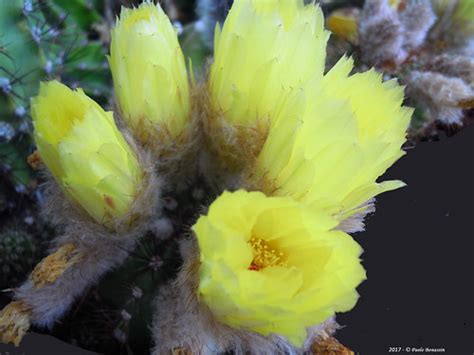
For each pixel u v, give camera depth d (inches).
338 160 7.0
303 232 6.6
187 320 7.9
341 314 11.0
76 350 9.8
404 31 12.6
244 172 8.2
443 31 13.2
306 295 6.2
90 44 10.5
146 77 7.8
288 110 7.1
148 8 7.8
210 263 6.4
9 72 9.5
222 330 7.6
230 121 8.0
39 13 10.1
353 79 7.6
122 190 7.5
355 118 7.0
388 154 7.5
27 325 8.9
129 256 8.8
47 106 7.2
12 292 10.0
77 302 9.3
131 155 7.7
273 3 7.8
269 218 6.6
